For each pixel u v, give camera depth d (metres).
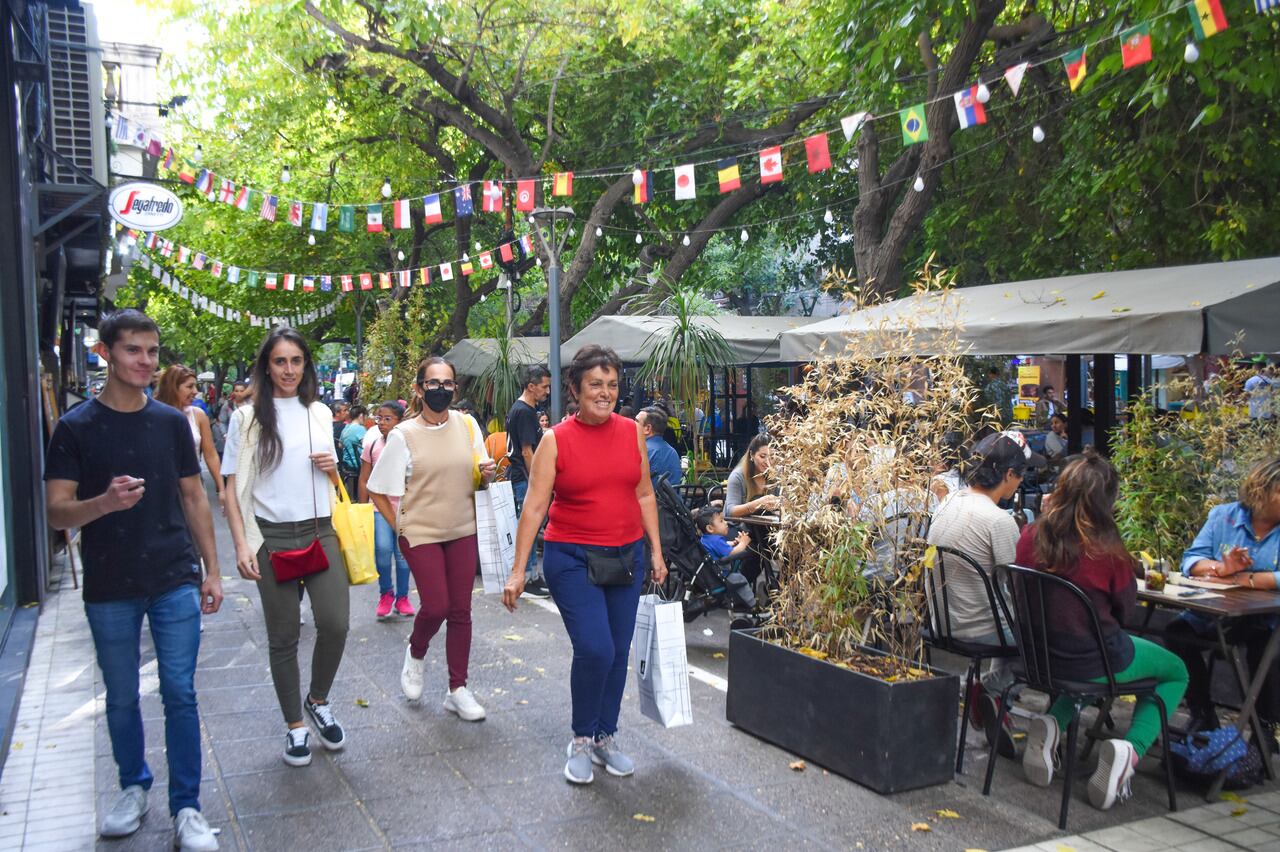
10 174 8.20
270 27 16.44
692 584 7.34
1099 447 9.50
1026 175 13.77
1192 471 6.42
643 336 12.16
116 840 4.04
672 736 5.31
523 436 9.09
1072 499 4.51
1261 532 5.28
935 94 11.21
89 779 4.75
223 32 16.94
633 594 4.80
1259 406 6.54
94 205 10.54
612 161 19.39
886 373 5.00
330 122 21.30
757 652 5.29
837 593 4.87
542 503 4.62
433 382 5.41
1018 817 4.35
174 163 10.59
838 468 4.95
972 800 4.52
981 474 5.27
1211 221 11.64
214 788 4.56
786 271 25.41
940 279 5.63
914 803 4.47
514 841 4.04
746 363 12.05
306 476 4.82
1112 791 4.39
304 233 23.25
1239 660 4.86
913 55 11.77
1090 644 4.45
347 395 28.88
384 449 5.44
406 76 17.30
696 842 4.05
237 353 35.81
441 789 4.56
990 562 5.07
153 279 27.52
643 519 4.88
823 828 4.20
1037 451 13.07
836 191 18.20
